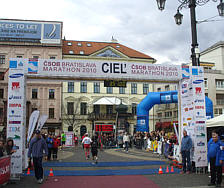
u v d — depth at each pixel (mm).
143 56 47312
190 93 11102
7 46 41281
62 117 41875
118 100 43906
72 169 11023
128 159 14719
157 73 11320
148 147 20891
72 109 43031
